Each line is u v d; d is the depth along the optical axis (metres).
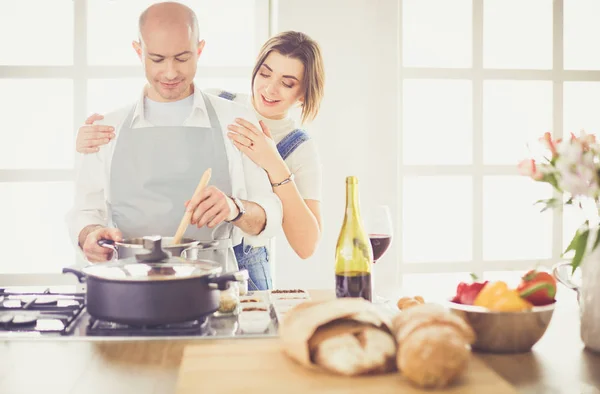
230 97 2.38
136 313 1.12
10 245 3.01
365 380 0.89
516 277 3.21
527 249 3.25
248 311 1.26
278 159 1.94
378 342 0.91
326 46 2.94
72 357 1.04
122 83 2.99
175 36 1.78
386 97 2.98
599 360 1.03
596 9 3.22
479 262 3.20
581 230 1.02
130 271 1.15
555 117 3.22
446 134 3.18
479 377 0.90
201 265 1.20
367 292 1.35
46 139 2.99
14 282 2.99
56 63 2.98
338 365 0.90
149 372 0.96
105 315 1.13
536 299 1.08
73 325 1.23
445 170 3.16
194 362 0.96
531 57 3.21
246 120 1.93
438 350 0.83
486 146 3.21
